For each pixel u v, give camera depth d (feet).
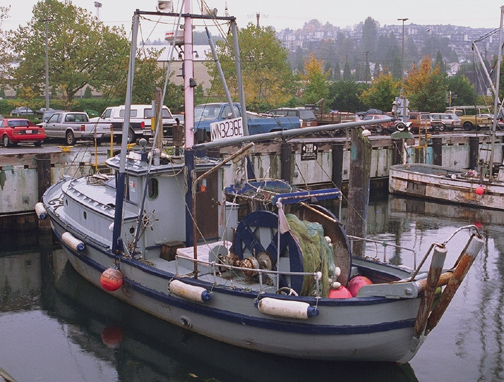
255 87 136.87
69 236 44.52
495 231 67.26
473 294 45.44
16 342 36.63
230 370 33.40
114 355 35.04
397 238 63.26
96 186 48.83
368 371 32.48
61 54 132.46
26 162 60.80
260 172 76.18
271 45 138.51
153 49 137.59
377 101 178.29
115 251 39.11
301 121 92.63
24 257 55.42
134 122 85.46
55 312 41.55
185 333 36.47
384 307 29.96
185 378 32.45
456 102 195.93
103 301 42.83
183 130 43.01
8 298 44.21
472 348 36.06
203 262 34.01
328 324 30.30
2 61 132.57
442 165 103.96
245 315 32.30
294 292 31.63
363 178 43.98
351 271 35.60
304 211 35.55
